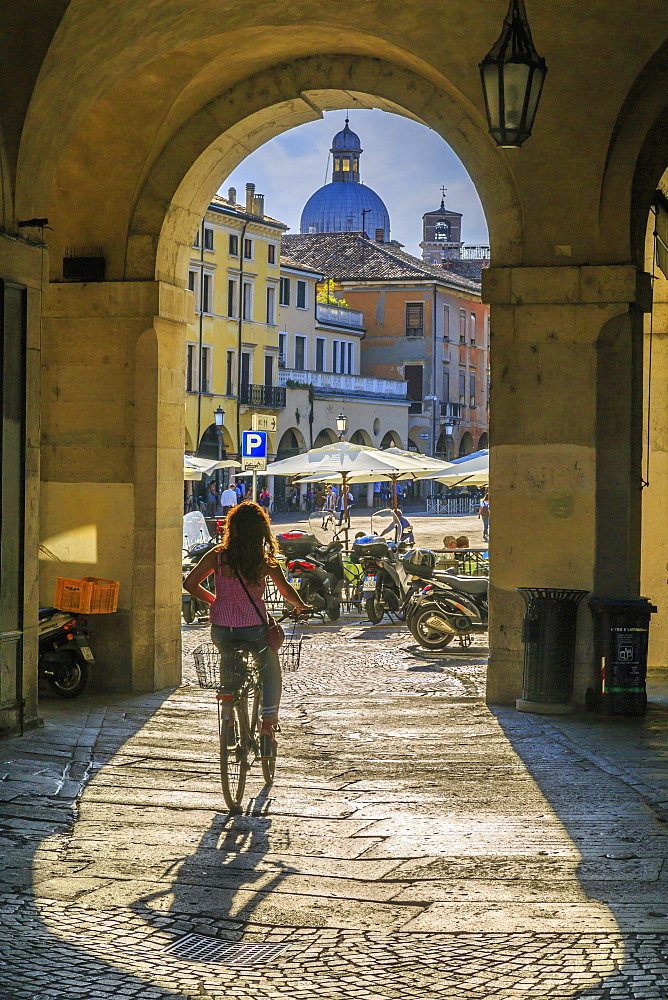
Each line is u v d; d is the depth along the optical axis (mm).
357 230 129750
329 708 12047
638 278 12086
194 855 6770
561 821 7516
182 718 11281
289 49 12125
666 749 9805
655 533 15031
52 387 13117
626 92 11203
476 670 15055
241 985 4957
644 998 4793
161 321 12922
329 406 76625
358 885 6266
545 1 10492
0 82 9648
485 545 36469
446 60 11375
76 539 13086
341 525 27016
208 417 65625
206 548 21172
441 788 8414
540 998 4812
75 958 5207
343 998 4832
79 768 8883
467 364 97750
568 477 12008
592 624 11875
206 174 13125
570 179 11695
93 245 12914
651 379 14953
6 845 6891
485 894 6121
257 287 70438
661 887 6211
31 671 10391
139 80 11836
